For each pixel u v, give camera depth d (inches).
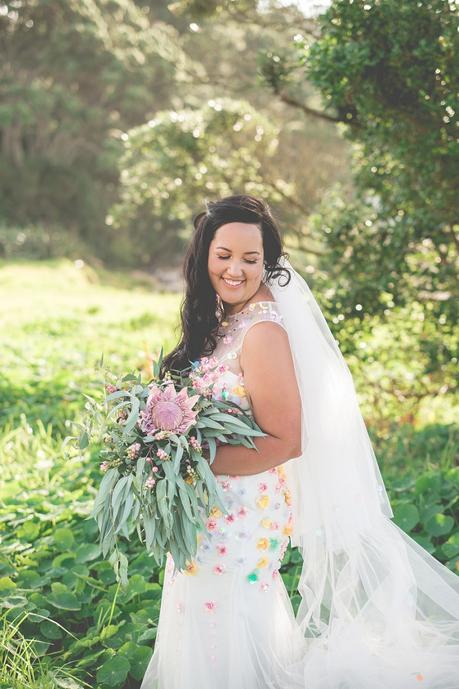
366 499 121.7
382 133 229.0
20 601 148.9
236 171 377.4
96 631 142.3
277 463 109.6
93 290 992.9
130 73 1360.7
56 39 1346.0
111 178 1674.5
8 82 1413.6
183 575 116.3
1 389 333.1
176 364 122.5
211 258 111.9
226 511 105.1
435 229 257.0
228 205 111.2
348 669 119.4
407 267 270.2
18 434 261.4
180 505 106.3
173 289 1323.8
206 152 374.6
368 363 303.0
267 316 110.7
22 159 1577.3
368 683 119.0
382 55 208.5
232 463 109.3
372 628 123.3
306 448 119.0
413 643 123.2
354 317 276.4
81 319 598.9
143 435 107.3
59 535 172.2
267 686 116.5
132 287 1284.4
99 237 1638.8
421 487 185.0
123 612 151.0
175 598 118.1
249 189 375.9
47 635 143.6
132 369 116.3
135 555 170.2
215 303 118.3
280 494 117.3
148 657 134.6
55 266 1138.7
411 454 251.0
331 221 292.5
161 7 1563.7
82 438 111.1
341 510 119.7
